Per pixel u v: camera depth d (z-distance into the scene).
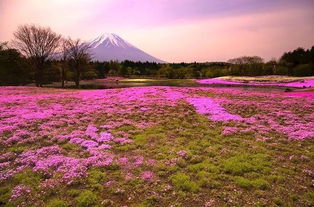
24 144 18.50
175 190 12.28
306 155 16.44
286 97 40.00
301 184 12.77
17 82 86.25
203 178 13.19
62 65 88.56
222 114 27.47
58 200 11.44
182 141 19.44
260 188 12.33
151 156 16.62
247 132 21.44
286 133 21.12
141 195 11.95
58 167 14.63
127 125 24.00
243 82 93.00
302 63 148.00
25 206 11.05
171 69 159.25
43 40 76.62
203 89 49.47
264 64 149.50
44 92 47.56
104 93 43.59
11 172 14.02
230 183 12.88
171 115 27.52
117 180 13.34
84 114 27.75
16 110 28.64
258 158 15.66
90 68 100.50
